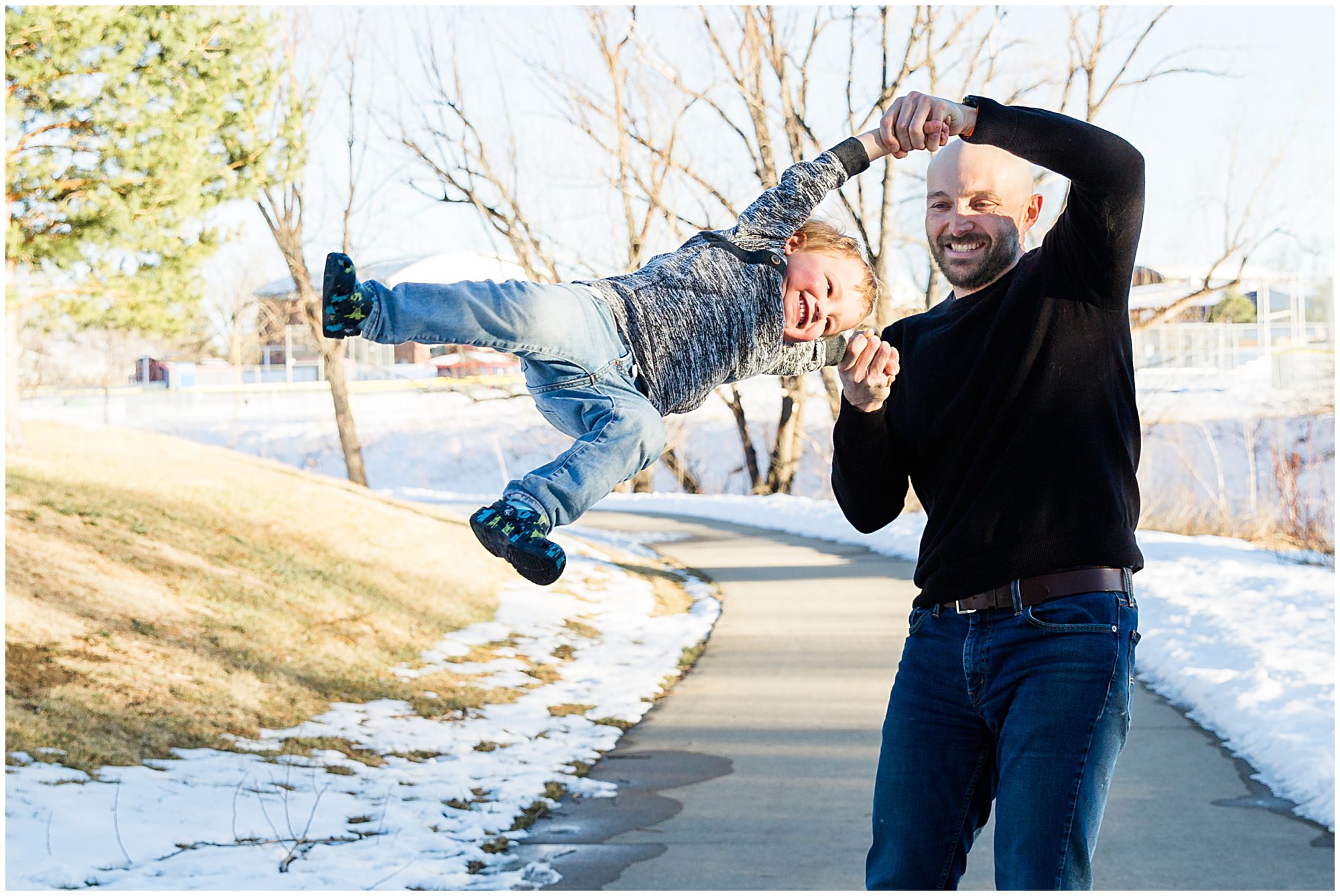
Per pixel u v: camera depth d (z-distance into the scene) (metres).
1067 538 2.88
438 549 16.78
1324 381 29.14
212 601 10.78
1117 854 5.57
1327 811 6.07
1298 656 9.13
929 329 3.30
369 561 14.67
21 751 6.46
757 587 17.05
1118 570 2.90
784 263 3.26
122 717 7.43
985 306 3.15
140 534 12.64
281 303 59.41
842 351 3.41
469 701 9.51
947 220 3.28
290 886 5.14
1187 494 24.77
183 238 15.64
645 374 2.99
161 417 55.44
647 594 16.39
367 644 10.90
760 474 39.47
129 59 13.99
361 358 60.75
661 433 2.89
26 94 13.67
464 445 53.19
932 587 3.02
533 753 8.00
